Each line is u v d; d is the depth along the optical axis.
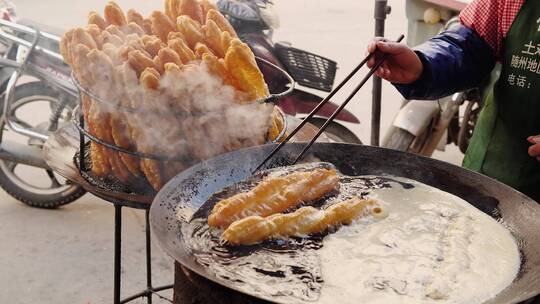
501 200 1.51
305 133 2.14
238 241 1.31
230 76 1.75
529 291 1.19
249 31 3.29
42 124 3.32
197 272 1.14
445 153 4.50
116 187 1.80
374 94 2.66
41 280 2.88
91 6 7.42
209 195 1.51
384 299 1.18
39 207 3.43
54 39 3.07
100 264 3.02
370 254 1.31
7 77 3.24
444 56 1.89
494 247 1.36
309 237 1.36
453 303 1.17
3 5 3.94
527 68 1.79
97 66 1.67
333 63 3.28
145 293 2.34
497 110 1.91
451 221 1.46
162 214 1.34
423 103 3.22
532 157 1.85
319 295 1.18
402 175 1.68
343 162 1.71
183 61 1.77
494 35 1.91
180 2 1.99
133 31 1.96
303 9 8.23
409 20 3.54
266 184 1.46
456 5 3.30
